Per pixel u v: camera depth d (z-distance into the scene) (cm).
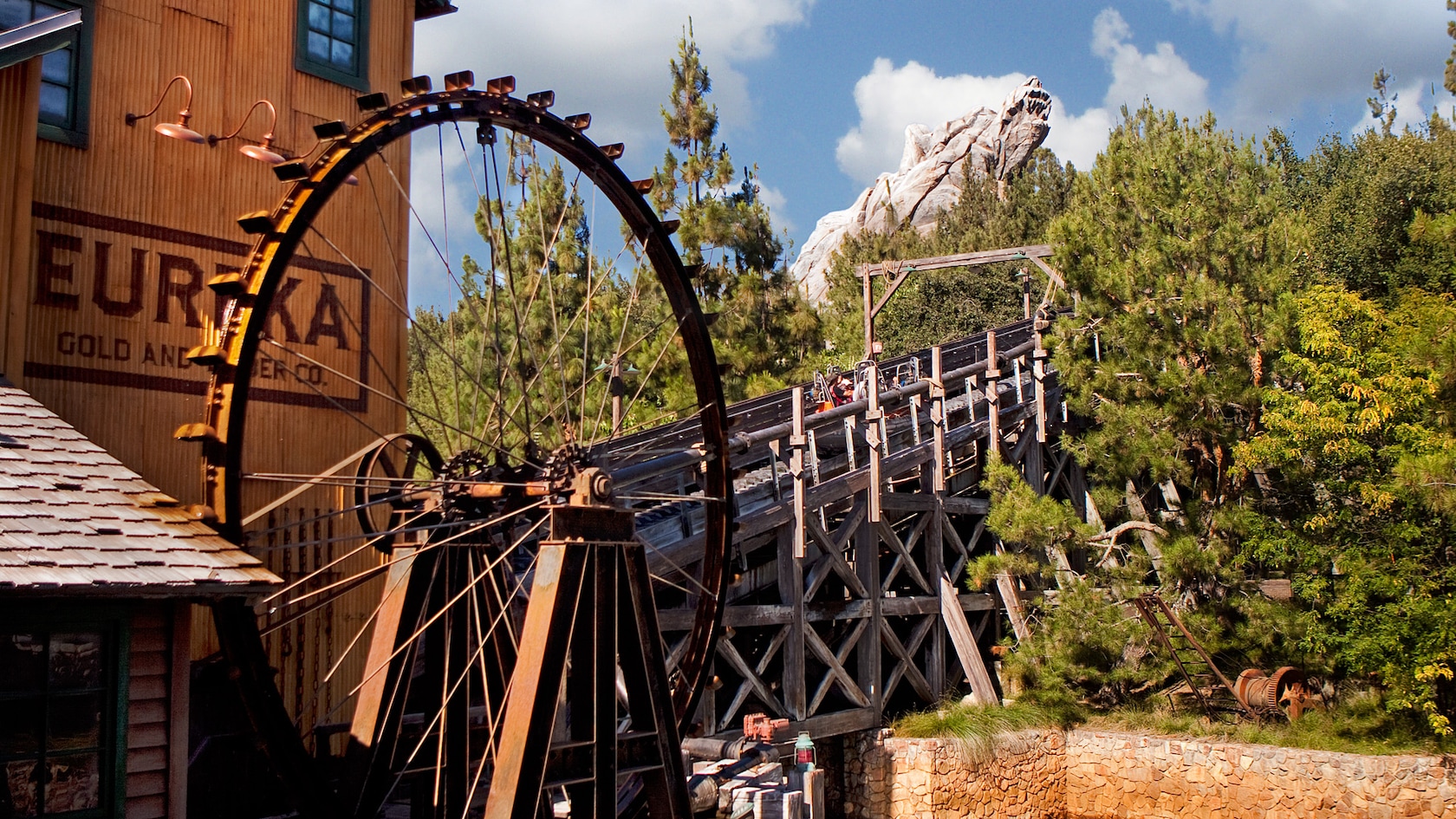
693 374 1030
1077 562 1780
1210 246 1600
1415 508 1402
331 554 992
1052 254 1700
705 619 998
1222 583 1570
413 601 820
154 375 913
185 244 940
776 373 2267
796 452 1337
